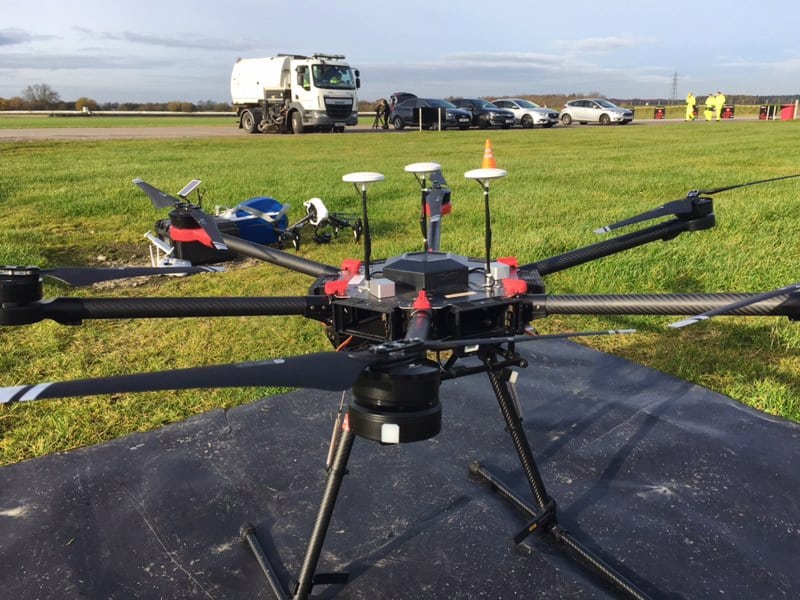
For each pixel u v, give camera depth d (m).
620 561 2.78
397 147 23.61
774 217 9.34
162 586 2.71
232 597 2.65
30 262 7.64
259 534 3.01
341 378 1.47
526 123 39.25
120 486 3.39
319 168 16.59
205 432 3.93
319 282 2.56
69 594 2.66
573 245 7.83
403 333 2.11
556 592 2.61
